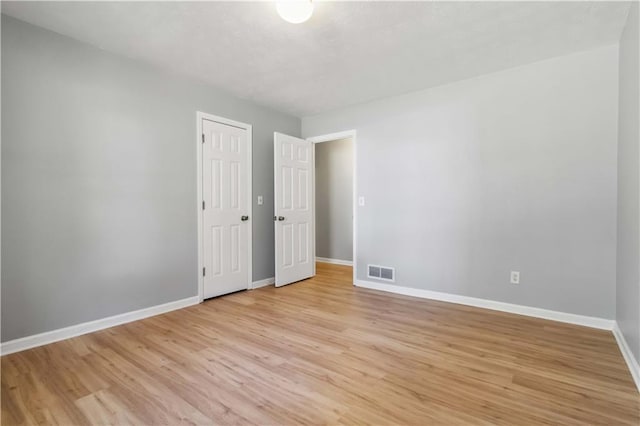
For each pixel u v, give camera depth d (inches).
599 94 106.7
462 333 103.2
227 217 149.0
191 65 120.0
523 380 74.8
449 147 137.2
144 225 119.2
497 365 82.0
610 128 105.0
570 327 108.0
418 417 61.9
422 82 135.6
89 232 105.4
